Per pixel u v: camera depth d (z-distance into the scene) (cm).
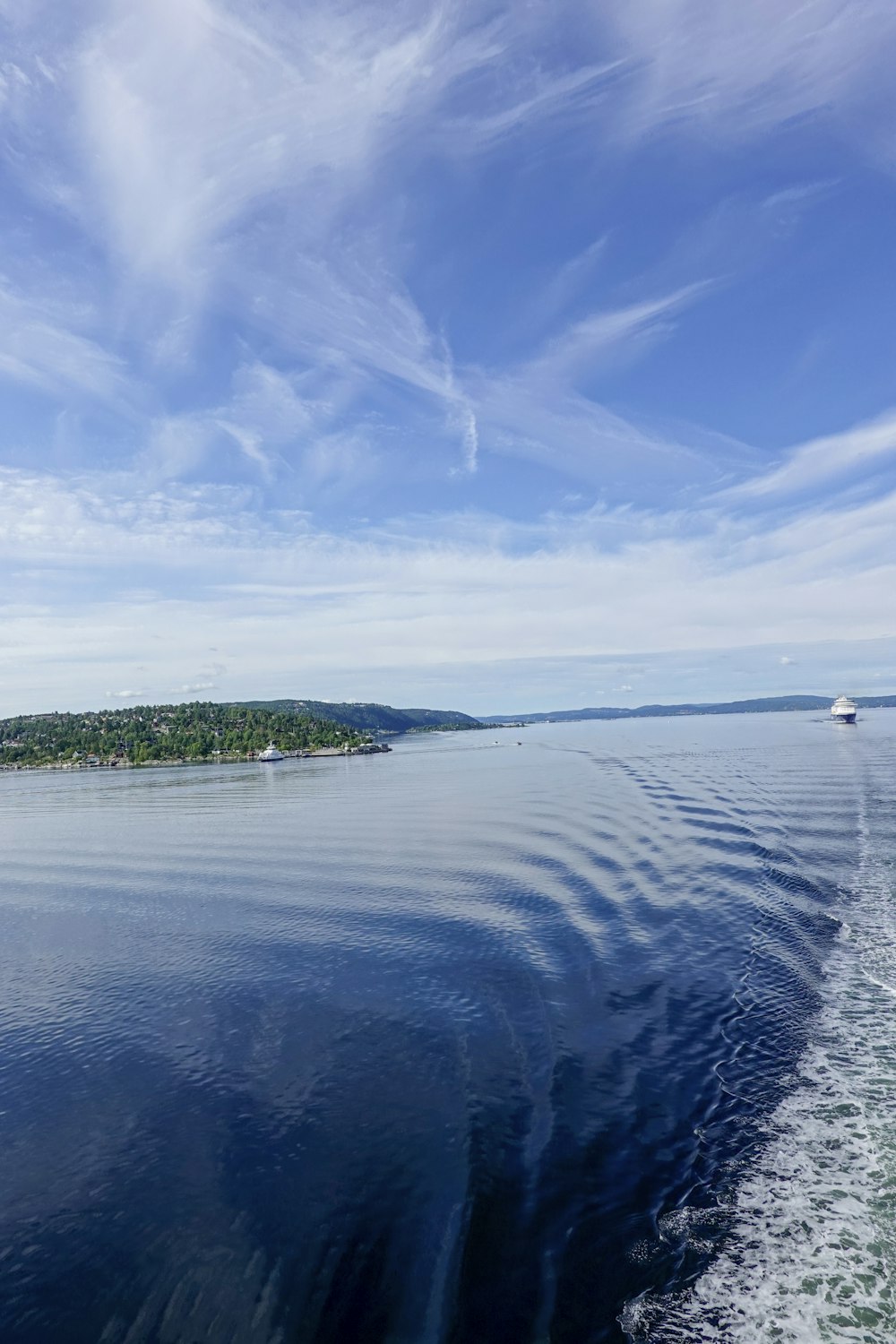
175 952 2444
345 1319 912
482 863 3572
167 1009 1945
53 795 10850
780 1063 1462
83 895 3447
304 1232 1067
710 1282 913
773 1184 1090
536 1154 1209
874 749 9456
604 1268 953
